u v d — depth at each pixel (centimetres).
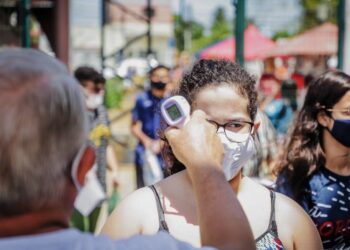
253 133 225
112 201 671
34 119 124
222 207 142
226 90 217
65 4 997
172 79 800
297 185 310
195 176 150
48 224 129
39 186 125
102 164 598
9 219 126
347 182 307
